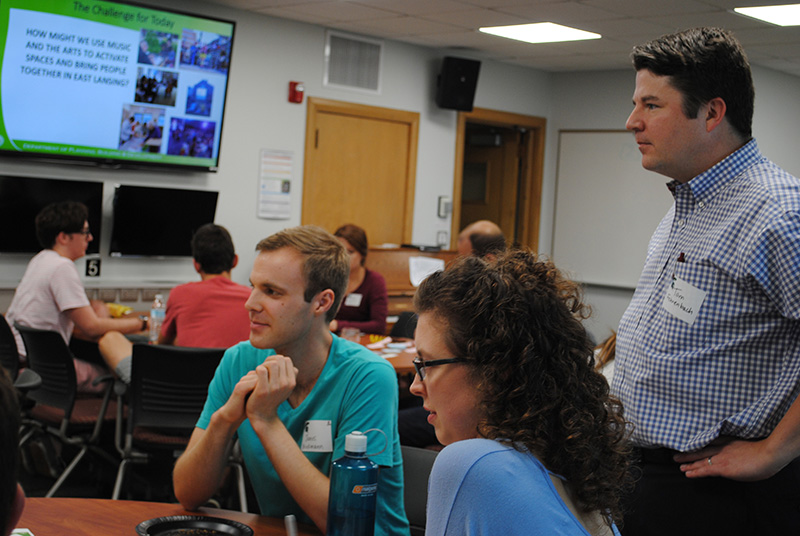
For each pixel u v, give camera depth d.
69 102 5.08
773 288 1.62
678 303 1.76
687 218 1.82
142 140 5.43
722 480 1.72
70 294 3.93
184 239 5.73
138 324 4.14
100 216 5.38
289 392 1.57
